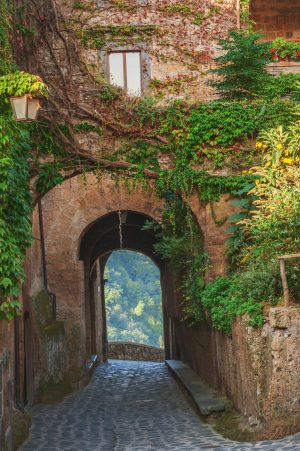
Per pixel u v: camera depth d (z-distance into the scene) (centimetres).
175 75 1770
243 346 1084
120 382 2033
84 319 2156
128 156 1403
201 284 1409
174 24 1778
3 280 957
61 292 2094
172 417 1320
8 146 1015
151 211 2116
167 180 1398
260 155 1393
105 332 2988
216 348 1378
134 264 6206
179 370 1878
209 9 1780
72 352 1858
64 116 1394
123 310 6103
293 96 1432
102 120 1402
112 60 1775
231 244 1382
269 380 965
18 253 1009
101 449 1038
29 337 1585
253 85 1525
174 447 1013
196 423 1221
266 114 1402
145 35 1775
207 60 1769
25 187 1186
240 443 974
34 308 1658
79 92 1418
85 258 2409
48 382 1659
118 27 1769
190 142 1401
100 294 2888
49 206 2114
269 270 1092
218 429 1121
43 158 1386
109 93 1413
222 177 1398
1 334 997
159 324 6169
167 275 2317
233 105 1408
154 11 1780
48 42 1427
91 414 1425
